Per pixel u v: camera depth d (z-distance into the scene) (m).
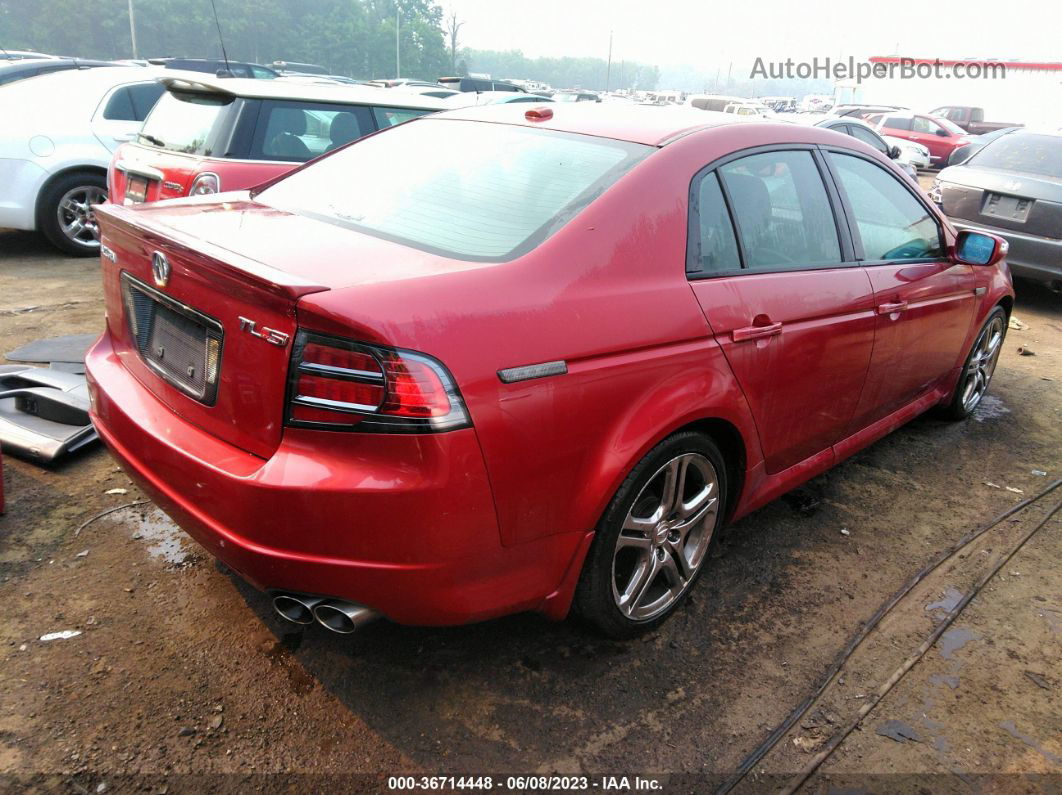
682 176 2.45
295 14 97.81
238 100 5.31
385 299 1.80
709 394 2.38
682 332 2.31
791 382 2.76
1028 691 2.46
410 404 1.76
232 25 86.19
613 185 2.33
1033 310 7.36
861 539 3.27
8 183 6.73
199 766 2.00
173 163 5.26
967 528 3.41
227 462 1.96
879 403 3.47
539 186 2.40
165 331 2.24
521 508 1.99
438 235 2.25
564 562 2.17
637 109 2.99
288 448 1.87
